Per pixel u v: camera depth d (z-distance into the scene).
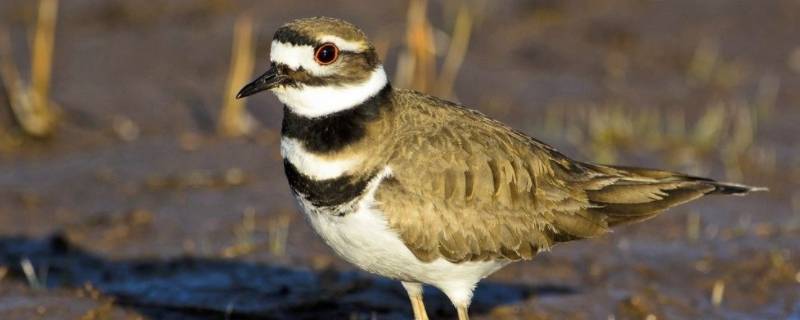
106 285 13.19
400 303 12.95
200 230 14.48
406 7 21.61
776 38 21.05
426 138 10.46
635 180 11.35
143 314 12.51
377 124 10.37
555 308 12.83
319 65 10.25
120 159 16.39
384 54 19.48
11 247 14.14
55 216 14.88
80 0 21.56
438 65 19.50
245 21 20.17
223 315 12.59
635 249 14.12
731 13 21.83
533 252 11.02
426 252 10.50
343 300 12.95
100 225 14.61
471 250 10.64
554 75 19.78
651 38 21.14
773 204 15.43
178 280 13.30
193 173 15.95
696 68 20.14
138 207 15.06
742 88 19.45
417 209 10.34
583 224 11.07
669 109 18.67
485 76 19.50
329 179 10.27
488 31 21.23
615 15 21.89
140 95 18.38
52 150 16.88
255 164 16.25
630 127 17.59
